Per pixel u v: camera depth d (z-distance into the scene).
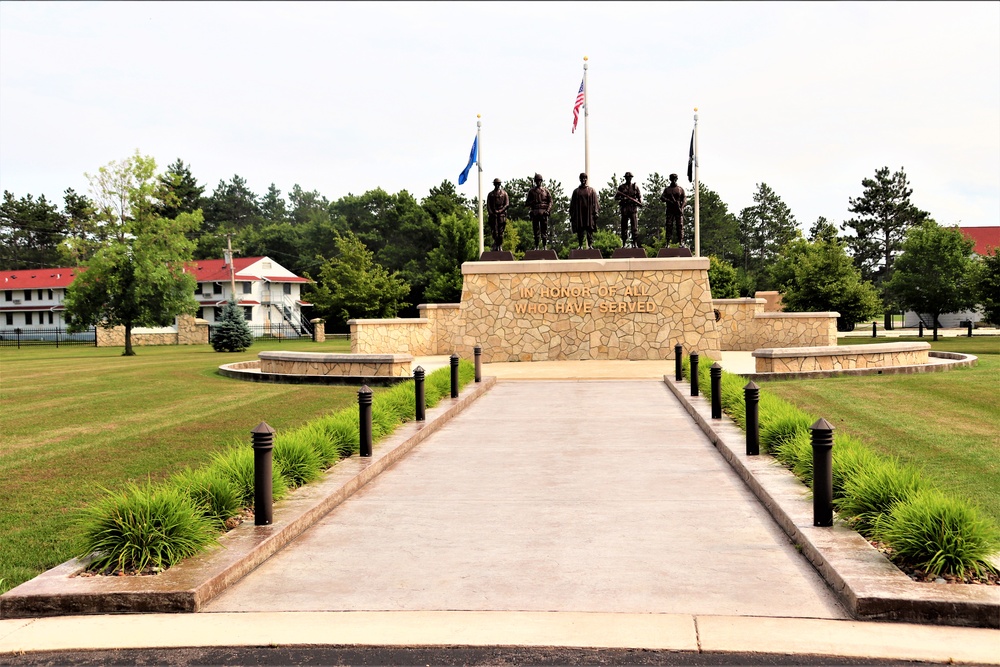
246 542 6.53
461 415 14.84
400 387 15.06
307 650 4.84
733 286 56.66
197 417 14.92
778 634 4.91
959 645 4.71
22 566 6.36
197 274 73.75
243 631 5.10
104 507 6.24
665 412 14.71
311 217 113.06
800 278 49.03
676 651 4.73
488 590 5.77
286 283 77.25
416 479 9.52
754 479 8.52
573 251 26.84
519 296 26.56
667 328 25.80
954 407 14.39
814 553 6.13
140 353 44.16
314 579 6.05
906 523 5.78
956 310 43.75
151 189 43.06
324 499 7.97
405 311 72.62
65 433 13.16
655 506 8.08
